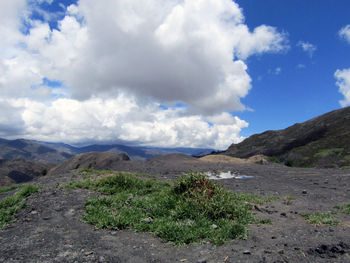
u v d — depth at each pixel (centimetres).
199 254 423
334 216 655
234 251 430
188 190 709
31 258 386
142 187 953
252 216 641
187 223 557
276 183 1330
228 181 1462
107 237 497
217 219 593
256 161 3017
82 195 786
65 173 1389
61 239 473
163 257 411
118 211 661
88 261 380
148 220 588
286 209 754
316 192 1030
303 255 400
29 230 517
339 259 380
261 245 454
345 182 1260
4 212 602
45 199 719
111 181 950
